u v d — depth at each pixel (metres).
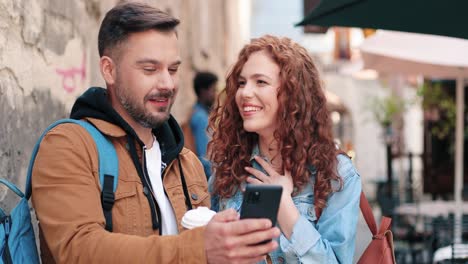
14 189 2.26
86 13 4.56
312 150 2.52
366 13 3.62
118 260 2.03
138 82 2.28
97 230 2.10
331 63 24.47
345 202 2.50
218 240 1.95
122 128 2.33
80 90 4.33
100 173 2.24
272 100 2.53
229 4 17.12
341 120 25.72
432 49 6.66
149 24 2.27
